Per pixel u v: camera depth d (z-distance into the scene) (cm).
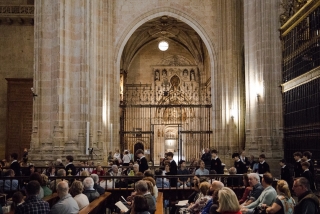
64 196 870
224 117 2925
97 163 2148
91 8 2136
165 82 4569
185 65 4594
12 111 3092
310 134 1736
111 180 1573
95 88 2494
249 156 2130
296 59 1894
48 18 2059
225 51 2969
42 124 2014
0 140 3100
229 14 2945
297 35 1883
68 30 2027
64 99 1980
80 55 2042
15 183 1385
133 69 4606
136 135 3928
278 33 2091
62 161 1927
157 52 4622
